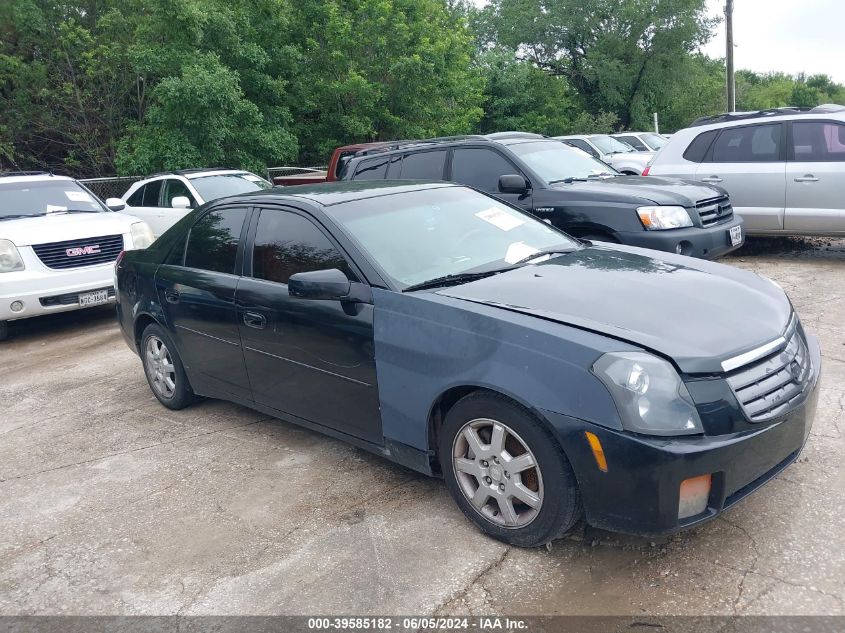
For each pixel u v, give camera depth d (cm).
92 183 1619
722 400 283
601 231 696
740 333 308
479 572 311
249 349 438
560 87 3500
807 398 311
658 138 2092
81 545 365
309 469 429
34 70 2069
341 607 296
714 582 291
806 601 275
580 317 314
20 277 783
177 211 1081
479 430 331
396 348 350
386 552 333
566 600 288
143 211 1134
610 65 3572
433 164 824
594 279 363
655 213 672
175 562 342
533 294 343
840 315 640
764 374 300
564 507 301
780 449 300
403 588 305
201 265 484
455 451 338
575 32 3675
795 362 319
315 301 388
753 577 292
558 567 310
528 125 3161
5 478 455
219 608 304
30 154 2209
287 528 363
